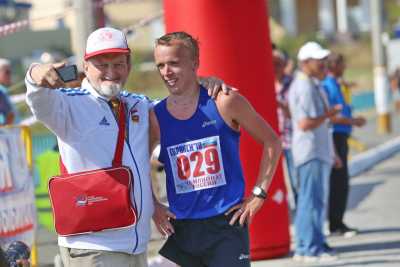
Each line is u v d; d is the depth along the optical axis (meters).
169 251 15.21
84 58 13.98
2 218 21.75
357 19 174.88
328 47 139.88
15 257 14.88
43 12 127.44
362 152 53.09
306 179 24.31
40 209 32.56
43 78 12.91
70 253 13.95
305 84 23.97
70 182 13.68
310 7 174.25
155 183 30.03
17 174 22.92
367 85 113.81
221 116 14.66
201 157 14.68
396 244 26.75
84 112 13.83
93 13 21.83
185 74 14.52
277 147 14.96
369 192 39.16
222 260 14.73
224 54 23.59
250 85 23.80
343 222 29.09
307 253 24.56
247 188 23.67
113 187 13.66
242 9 23.62
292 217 31.97
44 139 43.88
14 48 121.69
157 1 139.00
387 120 67.12
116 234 13.84
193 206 14.78
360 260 24.53
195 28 23.58
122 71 13.87
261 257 24.80
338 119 27.94
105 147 13.91
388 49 90.06
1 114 30.92
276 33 160.75
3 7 113.81
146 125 14.41
